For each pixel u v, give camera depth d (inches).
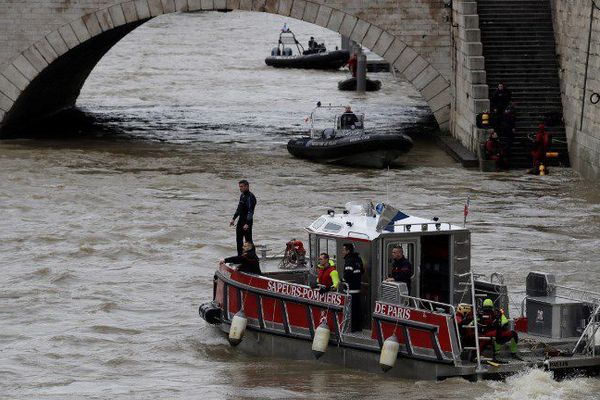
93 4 5703.7
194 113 6998.0
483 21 5487.2
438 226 2588.6
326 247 2662.4
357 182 4739.2
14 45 5753.0
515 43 5423.2
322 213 4126.5
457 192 4522.6
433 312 2422.5
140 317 3014.3
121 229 3902.6
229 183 4697.3
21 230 3895.2
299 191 4534.9
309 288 2605.8
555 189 4596.5
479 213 4141.2
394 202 4308.6
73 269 3440.0
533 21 5487.2
